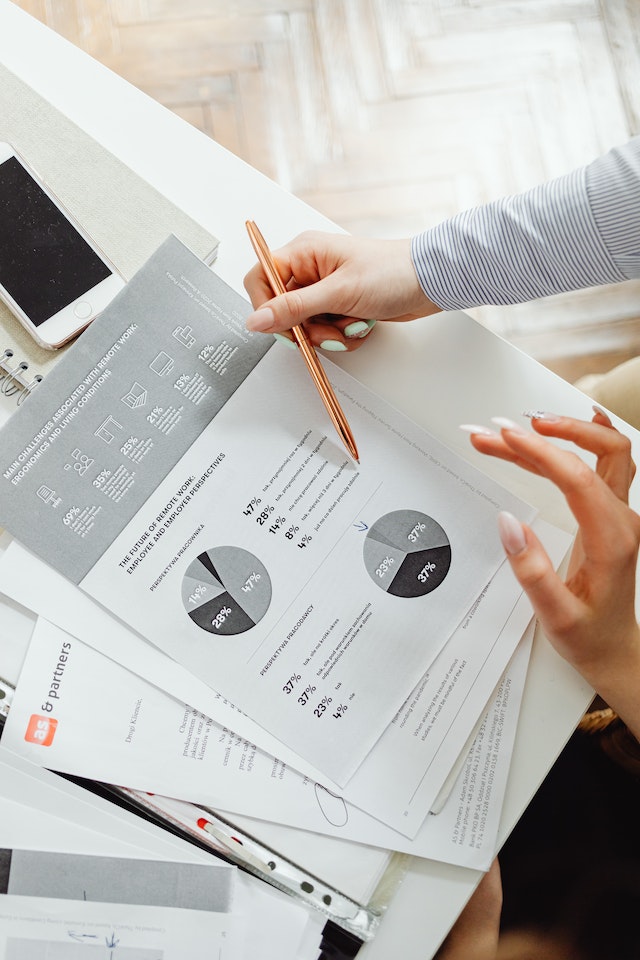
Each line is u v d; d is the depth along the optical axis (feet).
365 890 1.87
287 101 4.30
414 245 1.99
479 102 4.33
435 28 4.36
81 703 1.87
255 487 1.94
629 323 4.16
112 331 1.95
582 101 4.33
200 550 1.91
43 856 1.69
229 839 1.85
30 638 1.91
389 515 1.95
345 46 4.33
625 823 3.14
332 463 1.96
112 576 1.89
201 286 1.98
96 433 1.93
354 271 1.95
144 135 2.10
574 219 1.90
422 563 1.94
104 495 1.91
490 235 1.96
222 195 2.10
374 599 1.92
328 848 1.87
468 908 2.56
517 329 4.16
